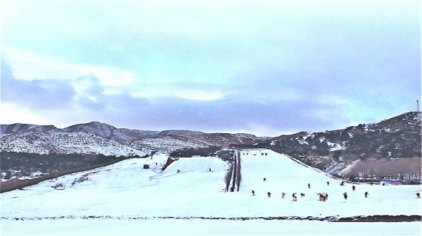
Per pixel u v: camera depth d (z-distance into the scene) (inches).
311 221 1937.7
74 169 4881.9
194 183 3501.5
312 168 4522.6
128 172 4303.6
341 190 2901.1
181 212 2253.9
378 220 1905.8
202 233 1732.3
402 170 4060.0
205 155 5531.5
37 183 3922.2
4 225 2079.2
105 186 3671.3
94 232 1818.4
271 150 6496.1
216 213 2194.9
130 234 1747.0
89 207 2527.1
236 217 2086.6
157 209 2349.9
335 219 1952.5
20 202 2790.4
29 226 2032.5
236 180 3550.7
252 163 4699.8
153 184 3649.1
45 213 2417.6
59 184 3821.4
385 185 3137.3
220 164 4569.4
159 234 1729.8
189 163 4635.8
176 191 3112.7
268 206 2306.8
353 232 1653.5
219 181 3526.1
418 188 2819.9
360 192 2741.1
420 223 1819.6
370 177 3779.5
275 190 3016.7
